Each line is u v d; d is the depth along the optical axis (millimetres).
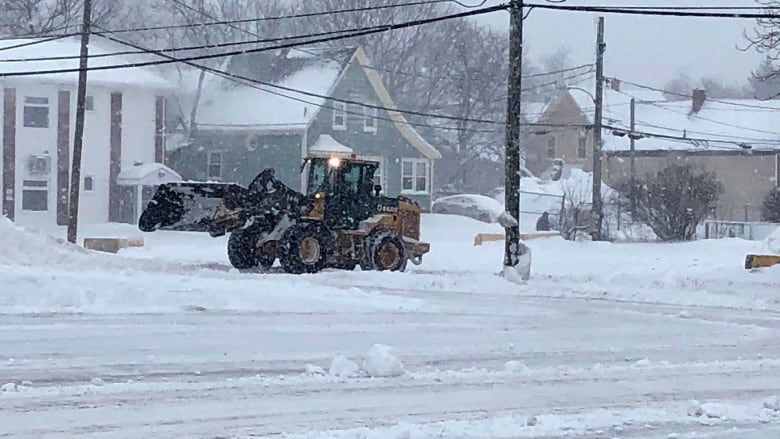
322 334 15133
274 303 18688
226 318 16656
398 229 27656
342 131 57062
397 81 73312
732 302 21625
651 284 25094
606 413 10164
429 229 50438
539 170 81375
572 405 10562
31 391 10453
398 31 73438
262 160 56625
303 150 55250
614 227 52406
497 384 11586
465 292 22594
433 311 18625
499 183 78312
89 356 12617
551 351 14211
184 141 58688
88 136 52906
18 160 51125
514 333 15984
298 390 10875
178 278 21812
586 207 52844
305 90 56750
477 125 76062
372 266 26734
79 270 22766
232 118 57594
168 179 53594
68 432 8828
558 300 21469
